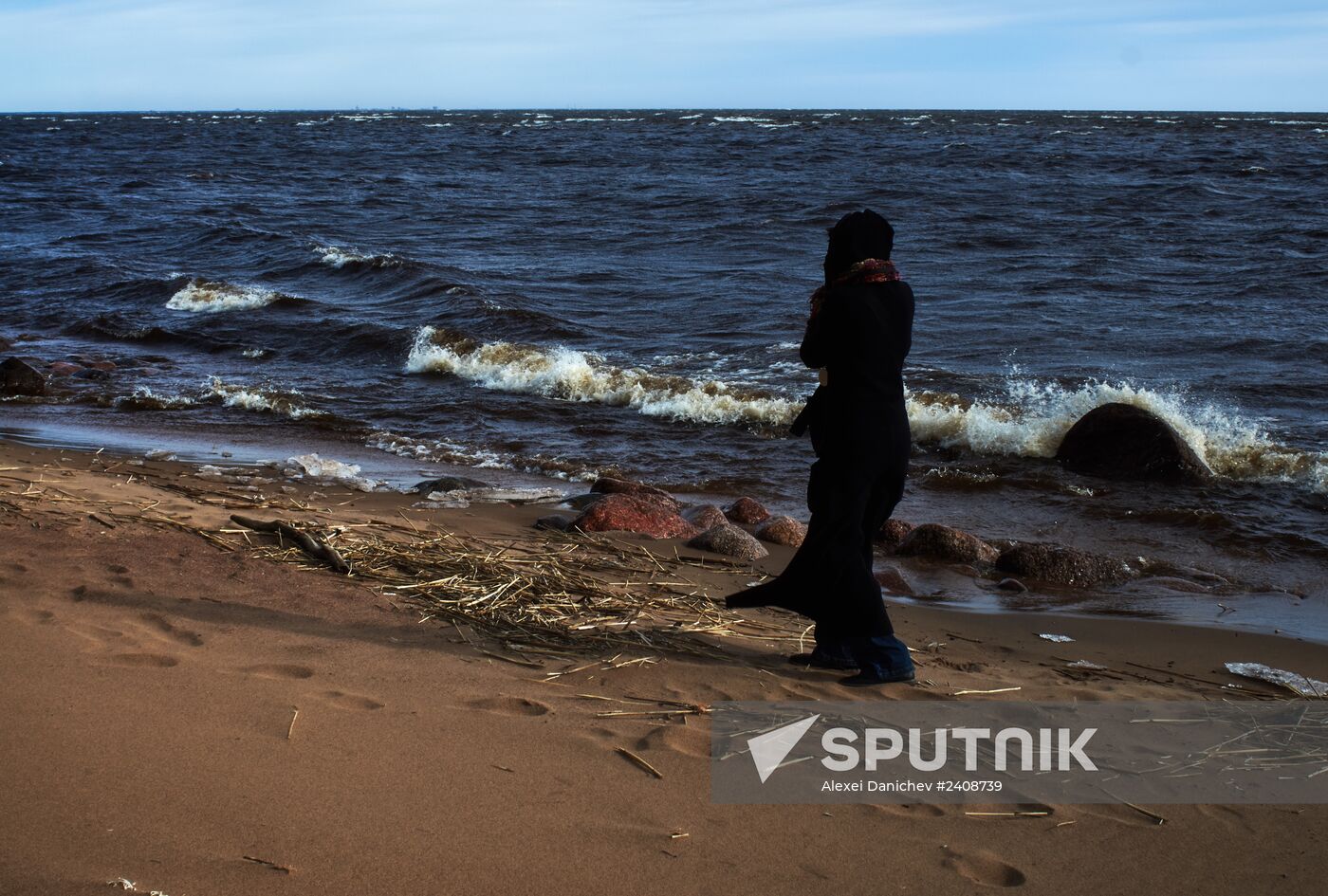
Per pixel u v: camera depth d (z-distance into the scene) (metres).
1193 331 14.93
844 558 4.11
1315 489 8.42
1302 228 25.27
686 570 5.89
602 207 32.19
